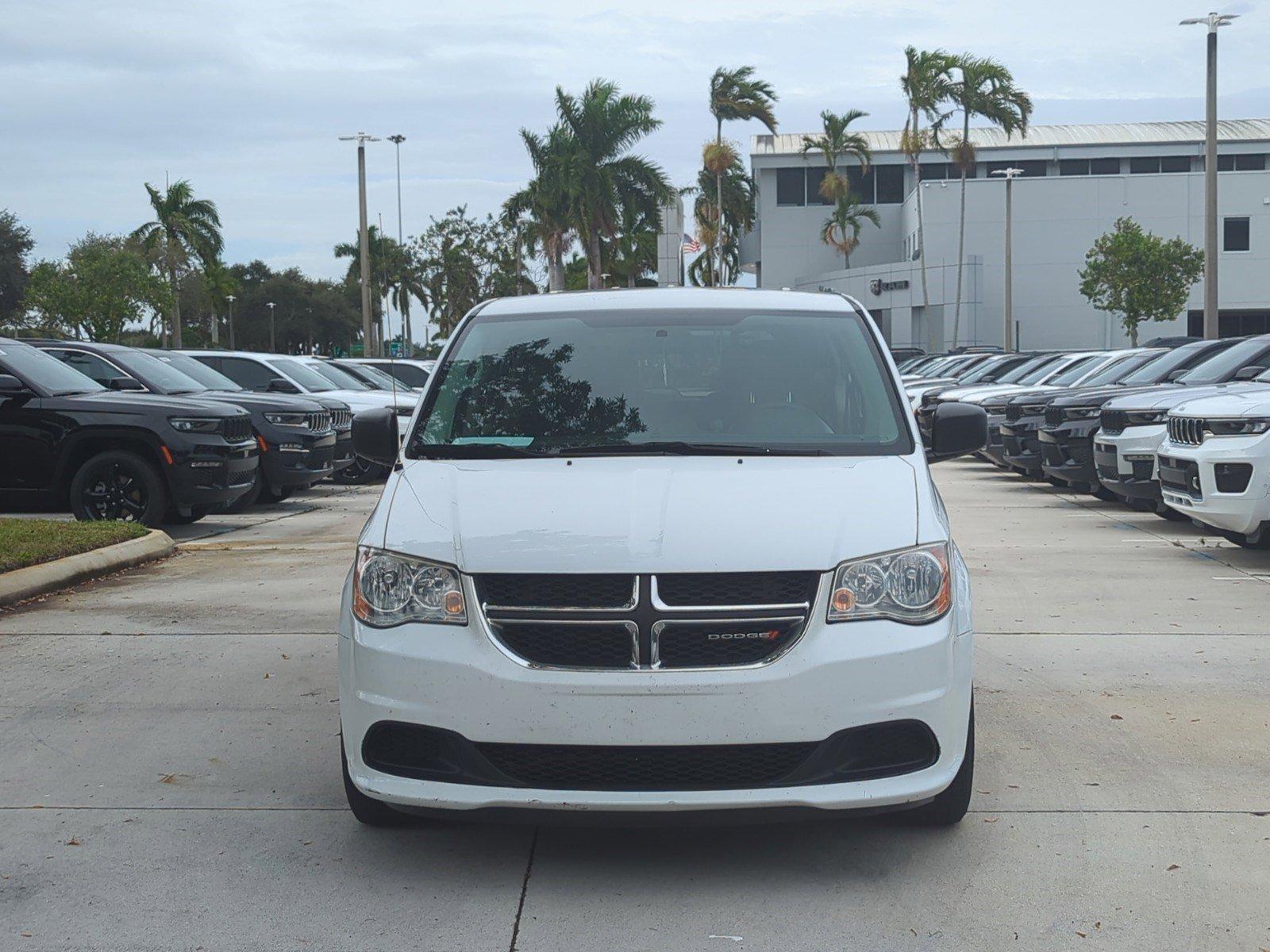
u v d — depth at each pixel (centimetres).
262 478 1428
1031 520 1319
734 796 378
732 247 7525
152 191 6725
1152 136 7475
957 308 5684
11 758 529
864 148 6494
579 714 377
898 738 393
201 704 607
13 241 6331
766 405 496
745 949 354
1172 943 355
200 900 389
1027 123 5150
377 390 2097
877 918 373
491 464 466
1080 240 6512
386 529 420
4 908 384
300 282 12056
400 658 391
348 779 426
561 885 399
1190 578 940
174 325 6975
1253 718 574
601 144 4550
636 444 476
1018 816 454
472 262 7031
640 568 383
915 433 486
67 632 762
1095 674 655
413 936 364
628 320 545
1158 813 456
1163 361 1462
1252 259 6506
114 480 1195
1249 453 926
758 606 382
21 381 1205
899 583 395
